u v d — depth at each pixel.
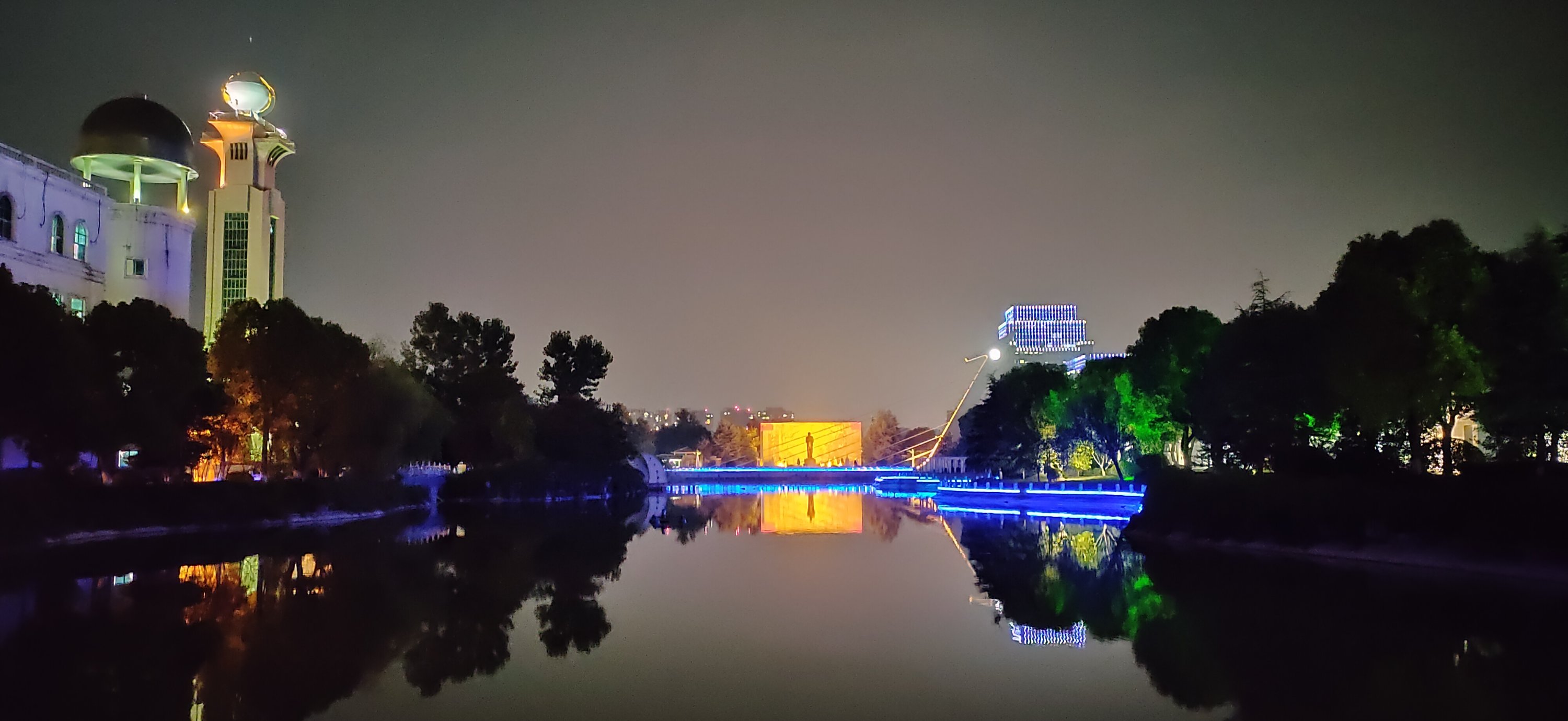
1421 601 34.28
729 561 50.88
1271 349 54.28
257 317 76.19
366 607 34.69
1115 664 25.67
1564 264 44.16
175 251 95.06
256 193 123.00
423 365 123.19
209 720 20.27
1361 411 47.91
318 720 20.39
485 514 93.00
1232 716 20.62
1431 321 47.22
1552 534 39.22
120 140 98.00
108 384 60.97
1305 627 29.98
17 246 76.06
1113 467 113.62
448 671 24.88
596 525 79.31
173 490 65.69
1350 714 20.61
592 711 21.27
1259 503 53.53
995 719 20.67
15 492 53.88
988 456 126.75
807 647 28.03
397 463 88.44
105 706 21.22
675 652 27.45
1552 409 44.00
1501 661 25.00
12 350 50.75
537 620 32.41
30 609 33.81
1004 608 35.00
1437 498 44.62
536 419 127.50
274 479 77.62
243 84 124.75
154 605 34.78
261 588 39.38
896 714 21.12
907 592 39.09
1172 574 43.41
